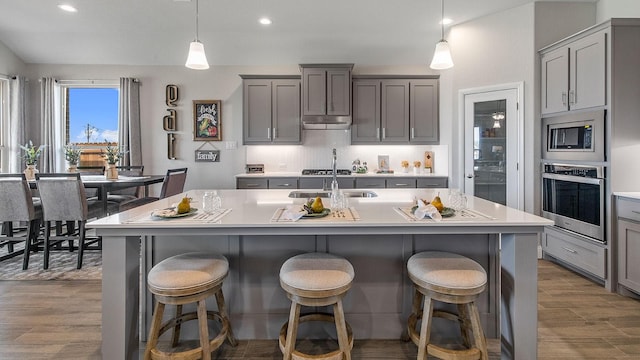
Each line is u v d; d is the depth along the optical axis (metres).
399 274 2.01
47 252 3.30
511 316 1.71
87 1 3.58
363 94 4.73
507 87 3.69
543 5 3.51
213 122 5.09
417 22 4.01
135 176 4.46
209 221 1.65
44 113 4.96
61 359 1.87
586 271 2.94
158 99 5.08
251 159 5.12
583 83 2.94
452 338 2.04
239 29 4.23
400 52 4.75
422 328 1.67
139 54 4.85
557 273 3.13
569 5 3.51
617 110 2.70
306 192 2.90
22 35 4.45
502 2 3.52
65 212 3.28
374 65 5.01
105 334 1.67
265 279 2.01
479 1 3.50
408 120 4.75
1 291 2.77
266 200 2.35
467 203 2.15
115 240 1.65
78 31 4.34
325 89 4.52
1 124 4.80
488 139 3.90
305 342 2.00
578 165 3.01
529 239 1.68
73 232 4.06
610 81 2.70
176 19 3.97
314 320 1.88
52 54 4.84
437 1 3.50
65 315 2.36
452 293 1.57
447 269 1.65
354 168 5.05
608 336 2.09
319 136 5.11
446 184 4.56
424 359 1.66
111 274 1.66
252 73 5.05
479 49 3.89
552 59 3.30
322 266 1.66
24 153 4.81
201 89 5.07
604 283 2.81
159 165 5.12
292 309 1.62
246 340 2.03
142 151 5.11
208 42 4.57
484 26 3.85
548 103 3.35
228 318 1.95
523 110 3.59
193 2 3.56
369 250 2.00
